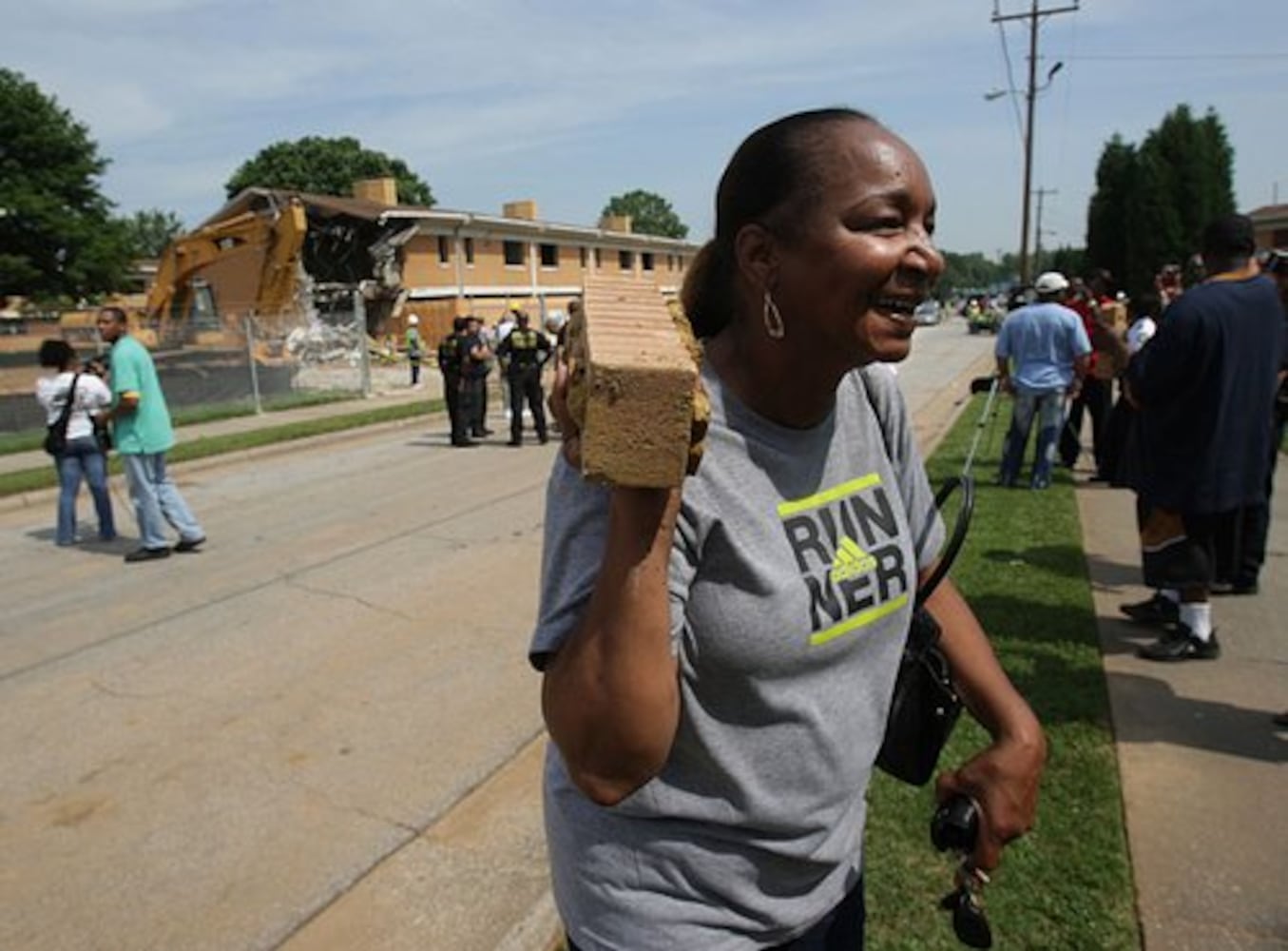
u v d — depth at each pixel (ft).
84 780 11.28
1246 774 9.65
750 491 3.47
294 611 17.26
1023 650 12.92
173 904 8.84
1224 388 11.43
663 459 2.57
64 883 9.25
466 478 30.78
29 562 22.36
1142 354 11.98
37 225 133.49
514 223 116.26
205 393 51.85
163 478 21.98
